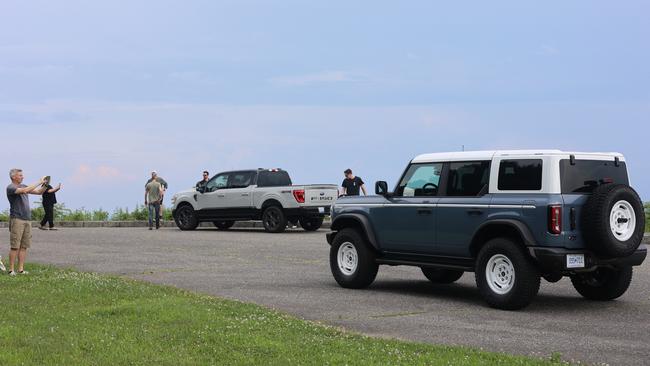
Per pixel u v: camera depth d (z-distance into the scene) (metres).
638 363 8.33
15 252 15.04
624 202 11.47
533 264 11.62
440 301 12.61
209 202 30.72
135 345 8.62
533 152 11.77
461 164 12.70
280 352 8.38
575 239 11.42
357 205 14.14
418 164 13.39
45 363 7.84
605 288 12.64
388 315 11.26
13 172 14.96
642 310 11.87
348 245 14.10
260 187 29.58
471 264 12.48
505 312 11.60
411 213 13.20
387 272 16.70
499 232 12.19
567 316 11.29
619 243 11.38
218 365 7.85
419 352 8.53
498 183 12.09
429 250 13.01
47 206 31.59
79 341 8.77
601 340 9.55
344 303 12.31
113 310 10.68
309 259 18.89
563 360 8.39
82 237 26.22
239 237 26.25
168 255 19.75
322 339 9.13
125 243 23.56
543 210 11.41
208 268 16.92
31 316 10.34
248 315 10.55
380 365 7.82
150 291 12.68
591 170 11.83
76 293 12.29
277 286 14.17
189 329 9.46
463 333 9.95
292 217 28.89
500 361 8.10
